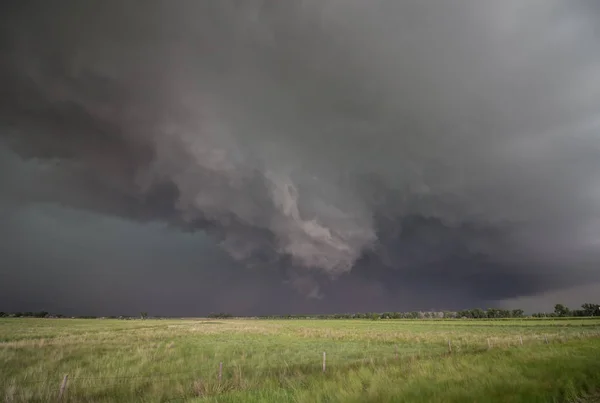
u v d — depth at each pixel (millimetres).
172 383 13688
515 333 47562
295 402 9867
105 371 16766
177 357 22000
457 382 10867
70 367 17812
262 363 19578
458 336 41562
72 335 40688
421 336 42062
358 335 44500
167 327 68750
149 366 18391
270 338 40094
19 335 40938
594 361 13523
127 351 24641
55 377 15211
